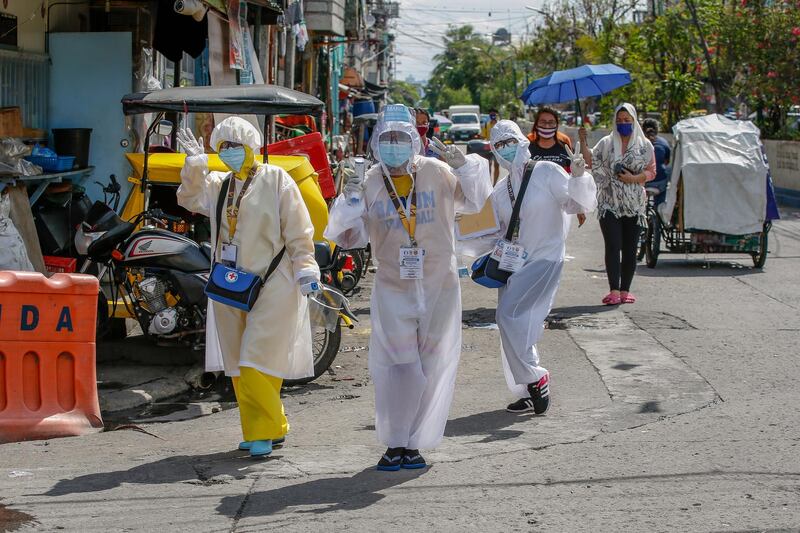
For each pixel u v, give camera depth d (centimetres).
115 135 1116
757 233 1448
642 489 552
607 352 929
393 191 595
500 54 12912
